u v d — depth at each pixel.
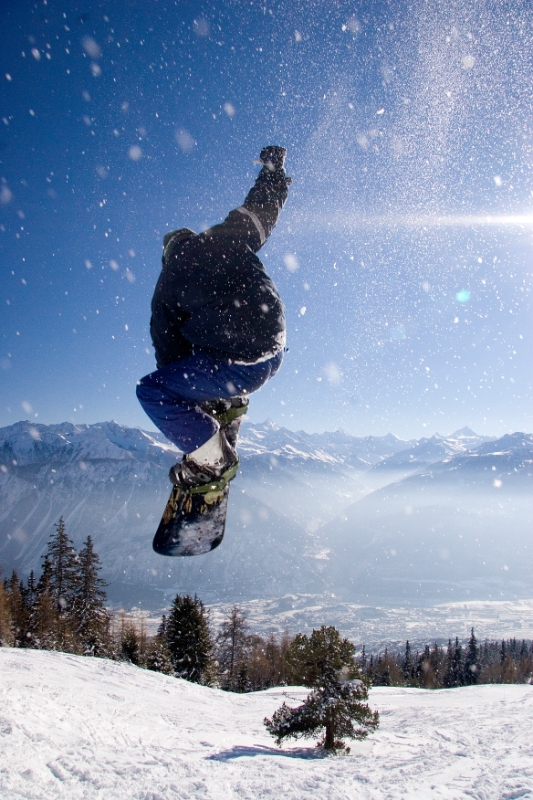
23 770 5.54
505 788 5.86
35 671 15.47
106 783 5.38
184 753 8.38
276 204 2.02
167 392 1.72
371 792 5.77
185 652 35.94
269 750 9.74
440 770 6.96
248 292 1.72
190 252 1.80
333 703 10.02
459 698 18.23
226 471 1.84
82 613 37.72
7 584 40.44
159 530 1.85
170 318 1.85
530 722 11.16
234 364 1.70
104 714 11.09
